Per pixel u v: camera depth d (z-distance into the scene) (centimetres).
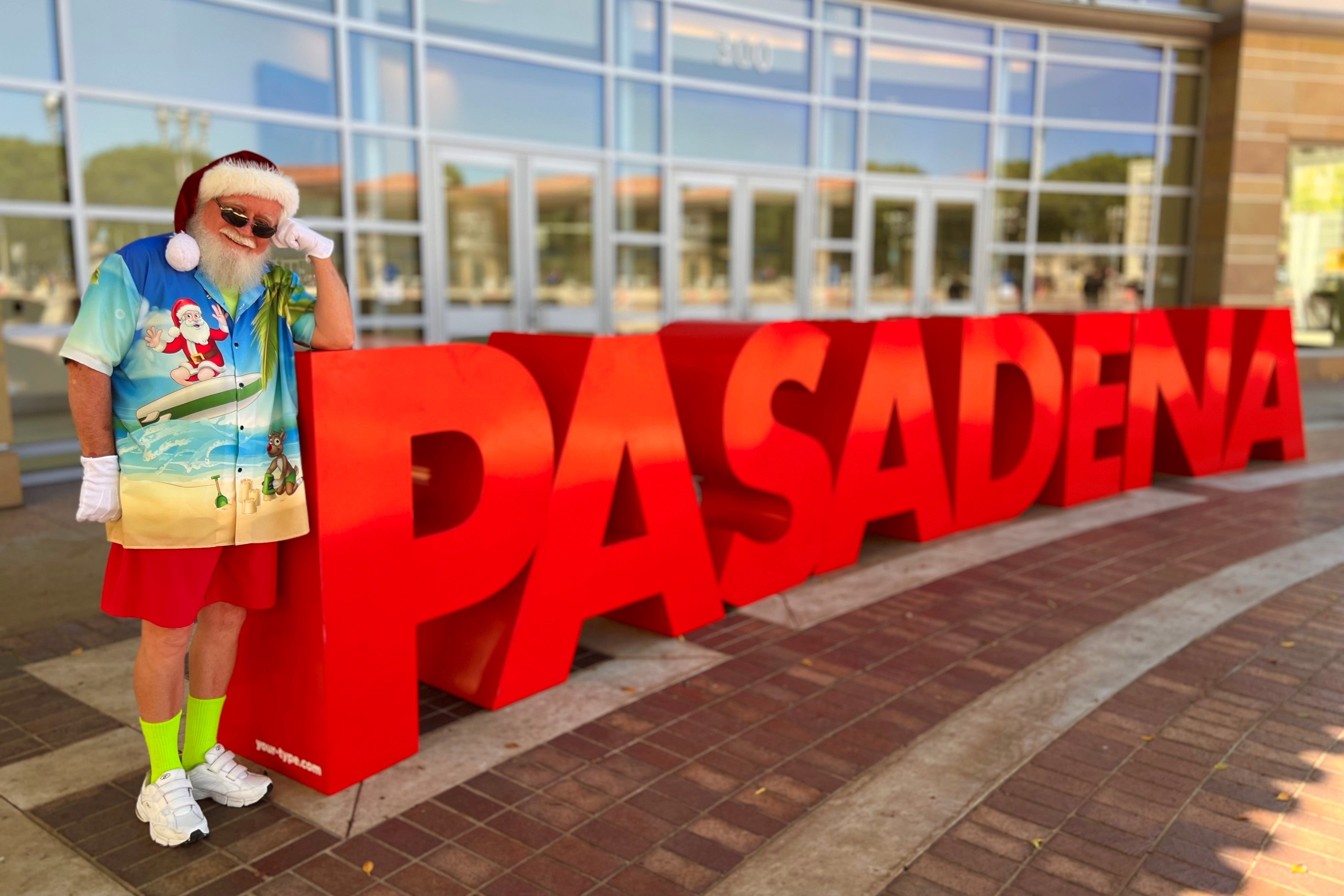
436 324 952
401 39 902
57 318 752
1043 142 1356
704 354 454
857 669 389
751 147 1163
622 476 406
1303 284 1479
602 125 1048
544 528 358
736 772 305
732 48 1129
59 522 600
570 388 371
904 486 556
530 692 362
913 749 320
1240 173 1399
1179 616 446
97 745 320
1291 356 835
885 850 262
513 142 979
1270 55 1377
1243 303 1439
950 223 1318
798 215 1209
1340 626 430
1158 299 1470
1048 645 412
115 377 242
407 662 310
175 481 246
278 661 296
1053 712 348
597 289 1066
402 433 301
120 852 260
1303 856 257
